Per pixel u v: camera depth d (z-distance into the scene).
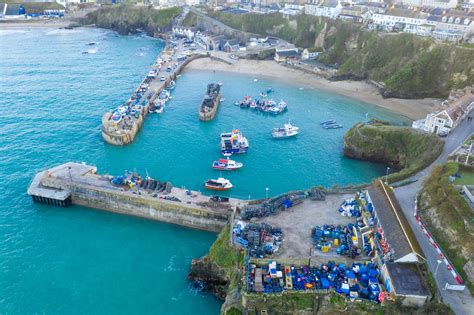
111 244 81.75
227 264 69.25
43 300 67.94
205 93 167.38
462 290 57.75
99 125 135.62
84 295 69.00
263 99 162.88
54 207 94.06
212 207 85.56
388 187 79.88
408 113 146.38
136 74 194.12
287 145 123.62
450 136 107.00
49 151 117.75
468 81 149.00
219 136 129.25
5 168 108.19
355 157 116.75
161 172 106.94
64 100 157.75
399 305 55.56
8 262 76.00
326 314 58.69
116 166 109.88
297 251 67.94
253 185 101.25
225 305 61.94
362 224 73.69
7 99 157.38
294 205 81.94
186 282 71.94
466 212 65.06
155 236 84.62
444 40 170.62
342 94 169.75
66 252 79.12
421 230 69.62
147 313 65.75
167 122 139.50
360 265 63.97
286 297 59.09
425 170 92.06
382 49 180.12
